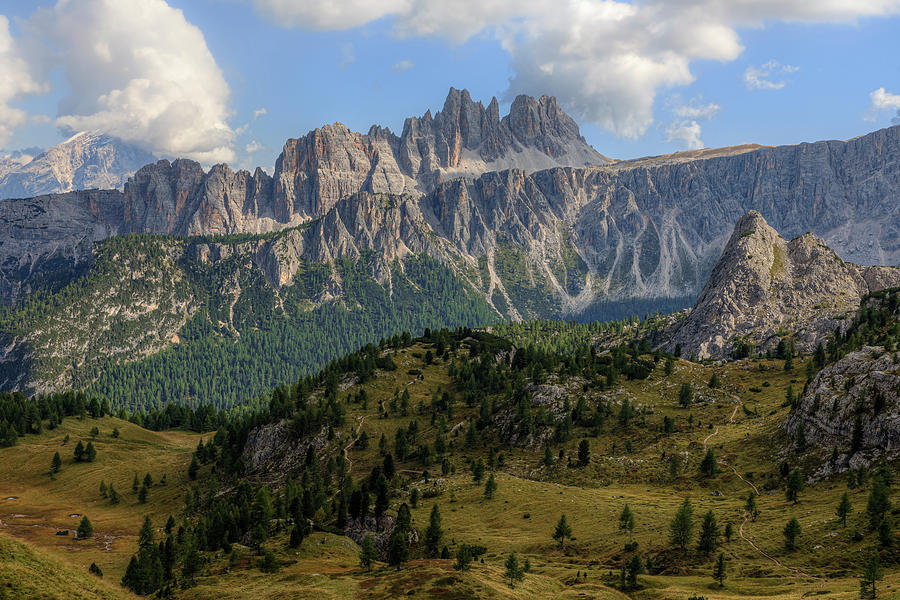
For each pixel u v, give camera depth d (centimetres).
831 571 10075
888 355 16412
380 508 15162
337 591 9925
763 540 11856
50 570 8525
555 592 10306
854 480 13750
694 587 10262
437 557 12756
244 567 12200
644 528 13425
